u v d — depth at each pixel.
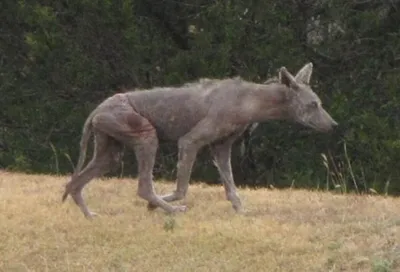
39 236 19.78
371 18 37.66
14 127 39.91
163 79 37.56
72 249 19.05
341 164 36.31
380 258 17.48
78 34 38.78
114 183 26.36
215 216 21.12
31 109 39.50
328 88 38.47
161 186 26.27
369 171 35.56
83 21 38.31
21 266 18.30
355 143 35.94
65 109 39.12
